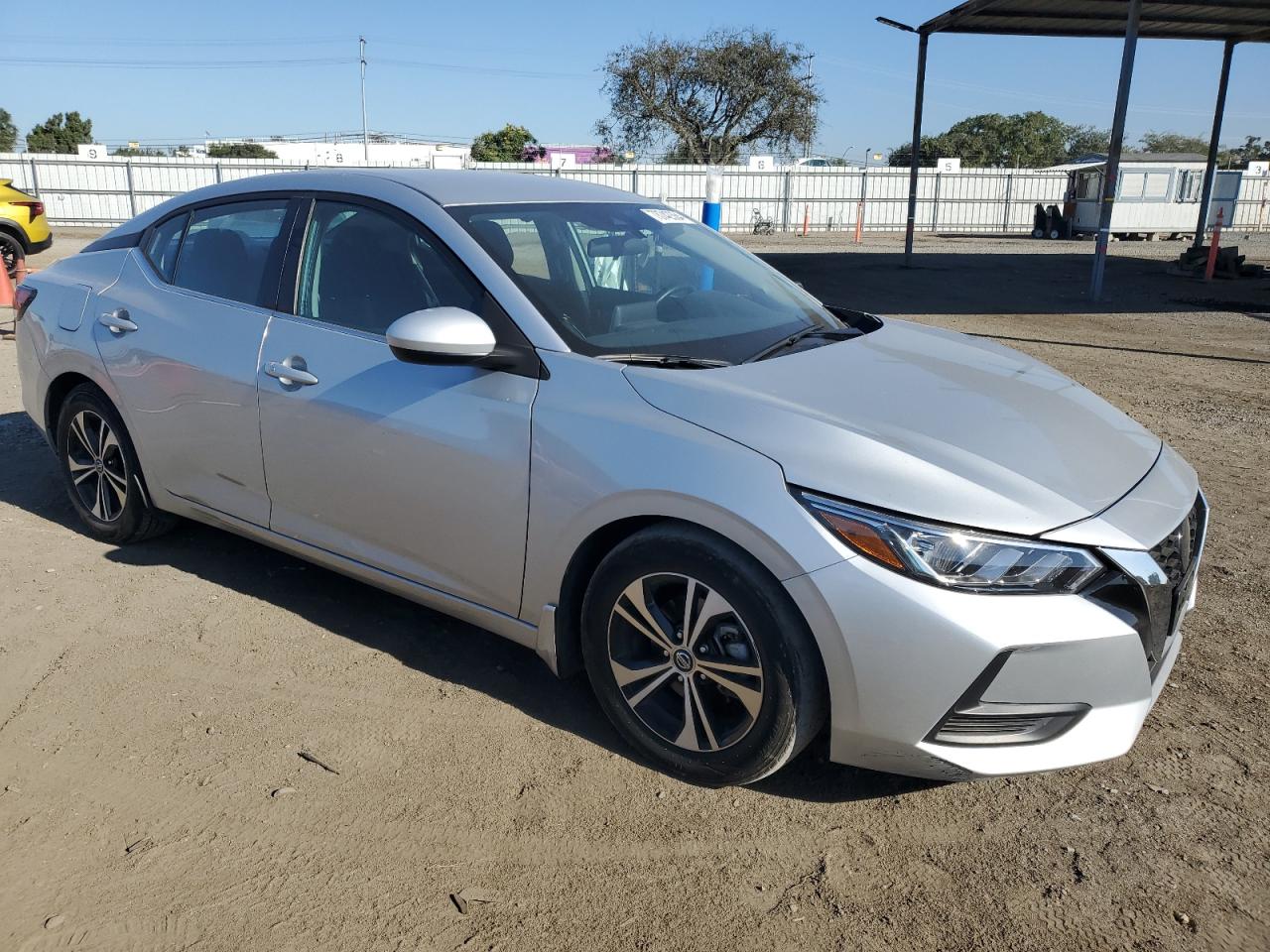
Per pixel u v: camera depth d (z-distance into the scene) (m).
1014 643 2.26
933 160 83.25
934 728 2.33
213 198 3.85
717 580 2.49
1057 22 20.22
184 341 3.65
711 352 3.01
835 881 2.36
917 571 2.28
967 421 2.69
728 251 3.92
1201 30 21.36
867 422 2.57
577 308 3.03
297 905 2.25
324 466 3.26
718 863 2.42
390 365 3.09
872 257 23.58
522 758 2.83
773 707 2.48
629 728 2.80
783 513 2.38
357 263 3.30
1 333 9.01
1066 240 32.50
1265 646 3.52
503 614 2.99
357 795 2.64
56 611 3.66
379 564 3.26
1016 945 2.16
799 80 45.94
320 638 3.51
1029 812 2.62
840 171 36.41
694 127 46.59
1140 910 2.26
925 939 2.18
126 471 4.03
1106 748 2.40
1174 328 11.61
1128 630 2.34
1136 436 2.98
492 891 2.31
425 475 3.00
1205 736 2.97
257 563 4.13
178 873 2.35
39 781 2.68
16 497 4.86
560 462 2.71
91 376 3.98
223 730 2.93
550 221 3.36
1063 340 10.58
